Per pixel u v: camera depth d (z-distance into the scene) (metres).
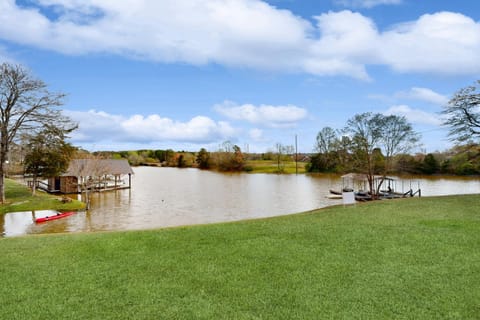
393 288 6.00
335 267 7.05
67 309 5.39
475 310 5.20
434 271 6.74
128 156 132.62
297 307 5.37
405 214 12.84
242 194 41.97
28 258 7.97
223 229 10.88
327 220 12.13
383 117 35.38
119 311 5.32
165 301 5.63
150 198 37.75
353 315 5.10
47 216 25.05
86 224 22.77
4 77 26.66
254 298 5.70
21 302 5.64
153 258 7.85
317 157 86.06
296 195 40.88
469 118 22.44
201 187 50.84
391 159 36.22
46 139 30.36
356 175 41.38
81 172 40.38
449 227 10.38
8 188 37.56
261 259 7.65
